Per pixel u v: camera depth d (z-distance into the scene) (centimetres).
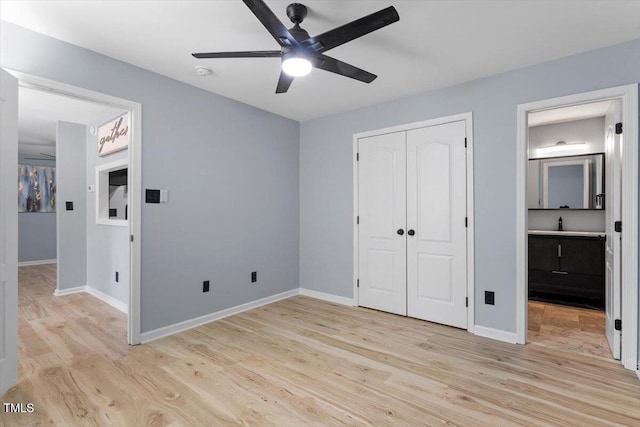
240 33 224
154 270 286
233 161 354
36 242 670
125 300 363
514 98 278
